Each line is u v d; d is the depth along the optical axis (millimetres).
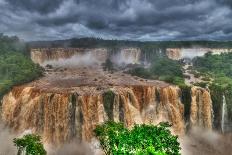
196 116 69062
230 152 62344
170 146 24516
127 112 62844
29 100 62406
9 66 77500
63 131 58562
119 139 24562
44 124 59125
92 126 59219
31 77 75062
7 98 65188
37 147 33000
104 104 60875
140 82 76062
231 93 71812
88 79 79500
